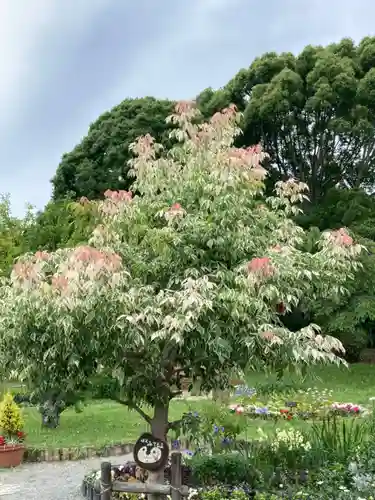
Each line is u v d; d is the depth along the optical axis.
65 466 8.26
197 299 4.30
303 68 19.72
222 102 19.84
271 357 4.96
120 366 4.95
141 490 4.88
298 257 5.37
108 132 21.12
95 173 20.69
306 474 5.95
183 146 6.02
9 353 5.07
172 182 5.68
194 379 5.48
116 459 8.62
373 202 19.45
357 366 18.33
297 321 16.34
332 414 11.12
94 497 6.32
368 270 14.77
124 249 5.25
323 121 19.44
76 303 4.41
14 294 5.00
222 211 5.17
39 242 10.48
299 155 20.66
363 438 6.72
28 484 7.29
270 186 20.20
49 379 5.09
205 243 5.20
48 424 10.37
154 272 5.10
